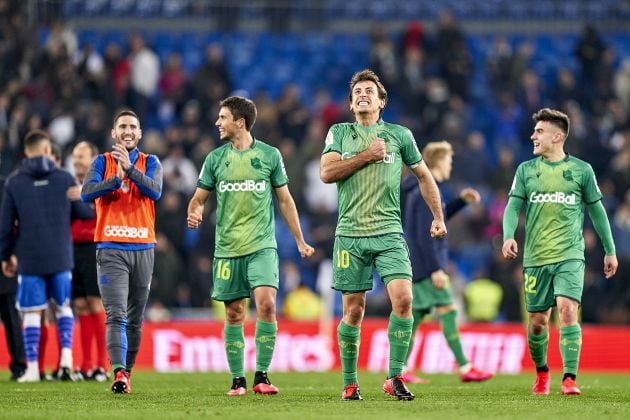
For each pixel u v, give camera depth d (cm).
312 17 10344
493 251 7481
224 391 3550
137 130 3469
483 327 5644
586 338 5819
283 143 7750
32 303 4022
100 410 2767
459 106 8319
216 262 3284
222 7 10225
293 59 9800
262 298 3238
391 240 3028
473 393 3541
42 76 8412
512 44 10212
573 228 3422
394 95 8838
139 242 3400
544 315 3484
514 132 8800
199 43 9906
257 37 10056
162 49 9794
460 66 8762
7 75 8362
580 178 3438
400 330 3023
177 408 2809
